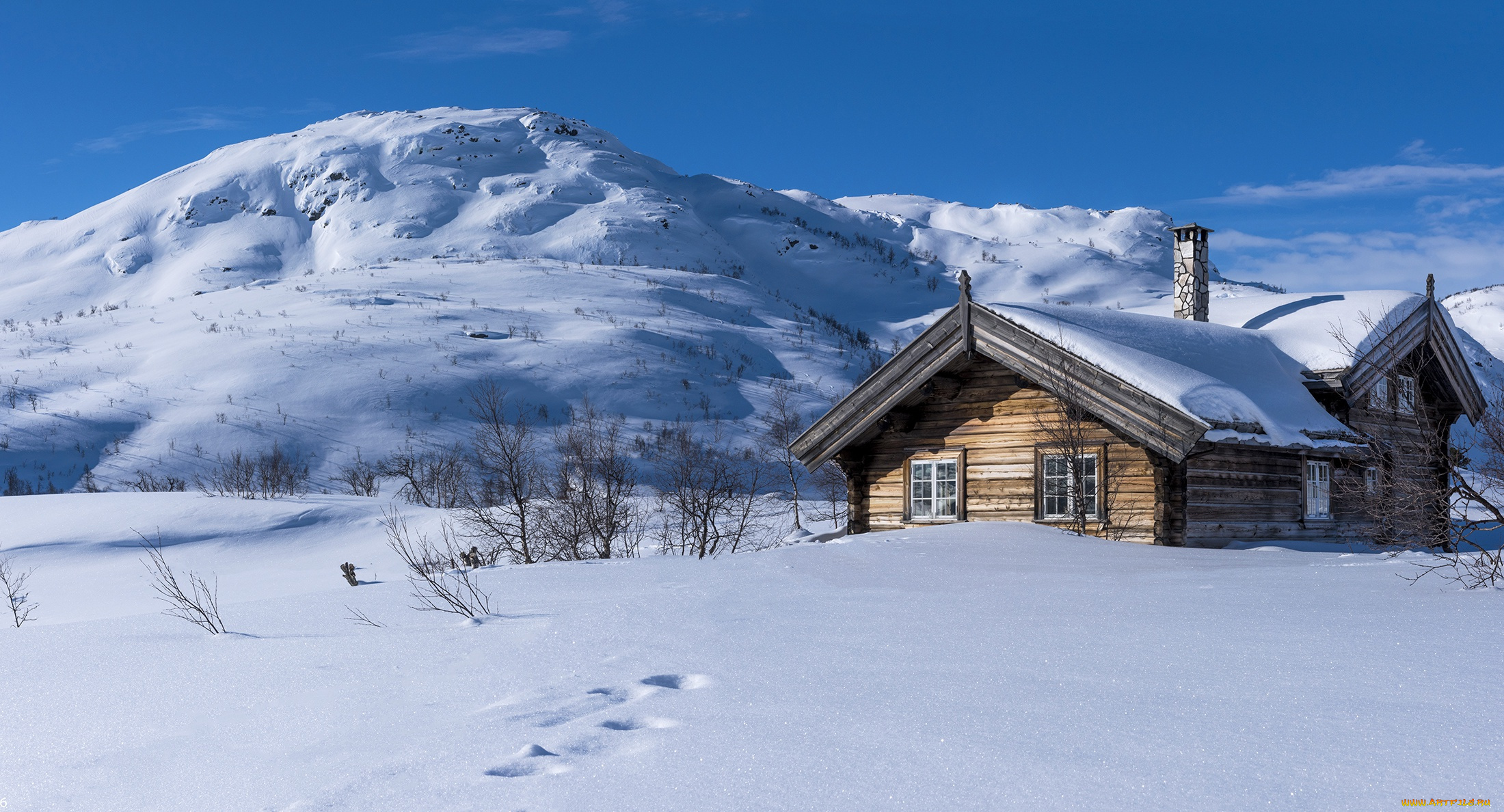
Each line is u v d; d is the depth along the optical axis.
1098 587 7.88
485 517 17.88
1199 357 15.78
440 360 149.25
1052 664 5.11
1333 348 17.05
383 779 3.80
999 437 16.30
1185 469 14.34
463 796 3.55
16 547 32.47
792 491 30.72
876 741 3.94
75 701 5.41
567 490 17.58
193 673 5.98
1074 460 14.60
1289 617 6.14
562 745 4.11
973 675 4.96
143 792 3.91
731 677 5.20
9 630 8.34
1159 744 3.75
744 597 7.96
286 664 6.08
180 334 170.75
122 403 133.38
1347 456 15.59
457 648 6.34
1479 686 4.31
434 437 120.12
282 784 3.86
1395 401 18.25
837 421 17.11
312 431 122.62
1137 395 13.75
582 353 157.12
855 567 9.77
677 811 3.32
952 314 15.83
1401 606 6.38
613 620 7.04
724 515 19.78
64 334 181.00
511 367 148.25
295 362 145.88
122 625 8.22
